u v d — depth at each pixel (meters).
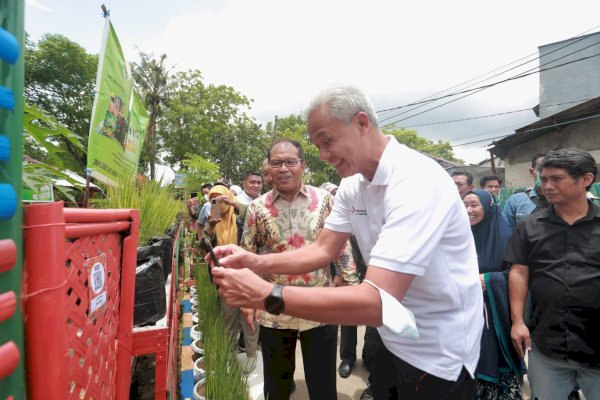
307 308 1.05
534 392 2.10
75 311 0.80
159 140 26.22
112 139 2.06
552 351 1.94
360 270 3.56
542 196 3.36
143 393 1.62
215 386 1.94
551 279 1.94
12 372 0.56
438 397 1.36
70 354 0.77
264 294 1.07
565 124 11.41
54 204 0.64
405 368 1.43
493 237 2.43
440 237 1.19
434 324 1.35
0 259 0.51
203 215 5.09
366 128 1.27
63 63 19.72
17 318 0.58
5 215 0.53
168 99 25.88
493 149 14.00
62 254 0.67
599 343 1.84
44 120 1.43
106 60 1.91
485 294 2.27
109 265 1.06
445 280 1.31
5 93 0.52
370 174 1.41
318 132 1.26
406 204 1.17
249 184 4.54
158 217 2.23
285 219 2.38
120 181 2.13
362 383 3.27
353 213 1.60
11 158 0.55
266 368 2.29
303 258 1.71
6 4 0.53
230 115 27.06
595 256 1.84
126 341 1.21
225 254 1.57
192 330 3.75
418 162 1.26
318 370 2.18
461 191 4.78
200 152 25.59
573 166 1.85
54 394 0.65
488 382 2.29
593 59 14.78
